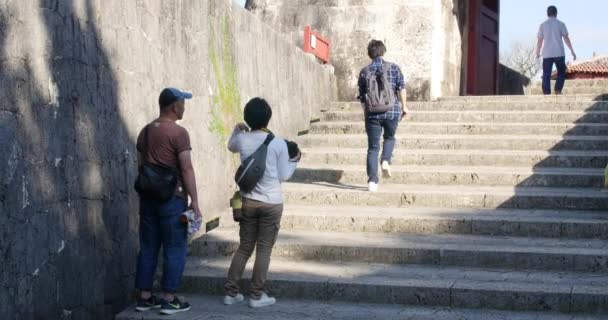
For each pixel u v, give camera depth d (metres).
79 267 5.79
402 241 7.19
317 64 11.87
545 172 8.70
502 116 10.83
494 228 7.36
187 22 7.70
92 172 5.99
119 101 6.43
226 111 8.53
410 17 12.56
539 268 6.66
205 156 7.96
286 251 7.13
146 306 6.18
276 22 13.04
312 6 12.93
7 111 4.98
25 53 5.19
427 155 9.54
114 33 6.37
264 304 6.25
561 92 13.25
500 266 6.73
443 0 13.10
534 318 5.87
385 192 8.30
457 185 8.80
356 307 6.21
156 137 5.99
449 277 6.48
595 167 9.09
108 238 6.22
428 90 12.42
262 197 6.09
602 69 28.86
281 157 6.15
